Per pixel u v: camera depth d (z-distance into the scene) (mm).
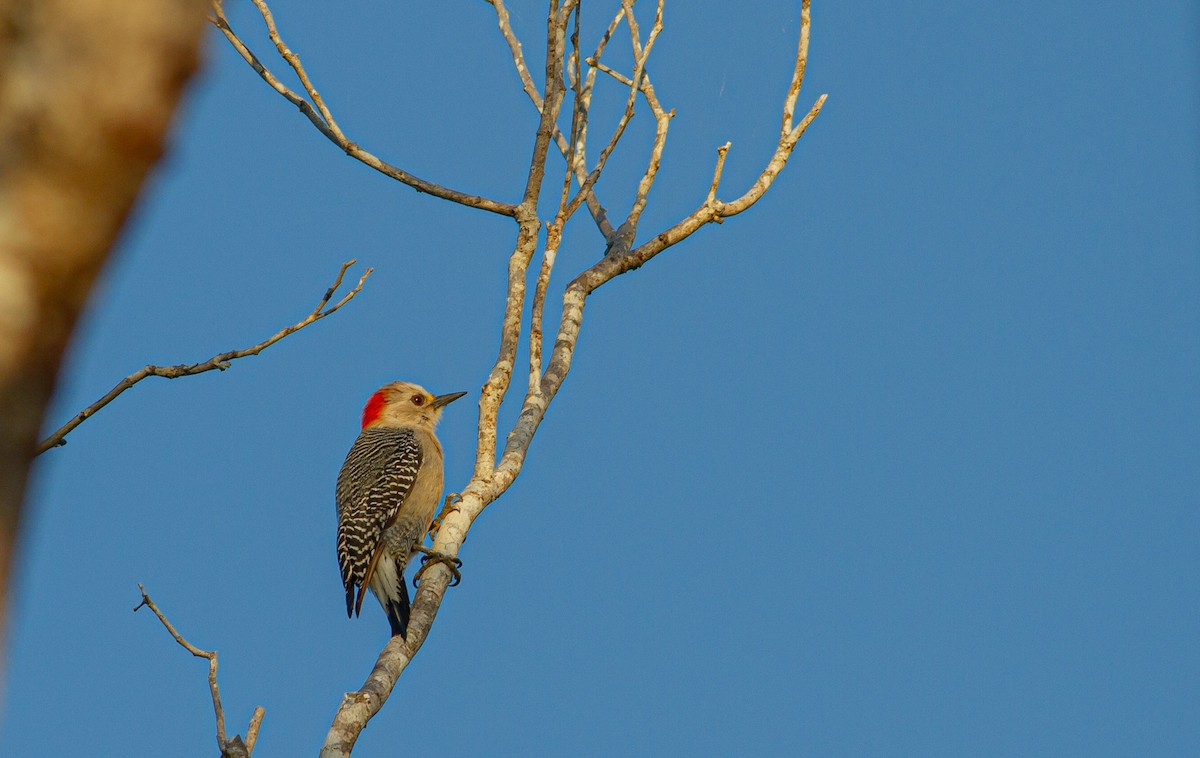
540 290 13539
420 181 14125
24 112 2771
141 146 2838
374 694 10633
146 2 2818
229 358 11773
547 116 13852
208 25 2984
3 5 2760
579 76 15008
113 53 2799
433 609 12359
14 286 2787
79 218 2824
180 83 2887
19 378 2812
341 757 9992
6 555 2818
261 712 8906
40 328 2826
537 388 13469
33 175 2785
